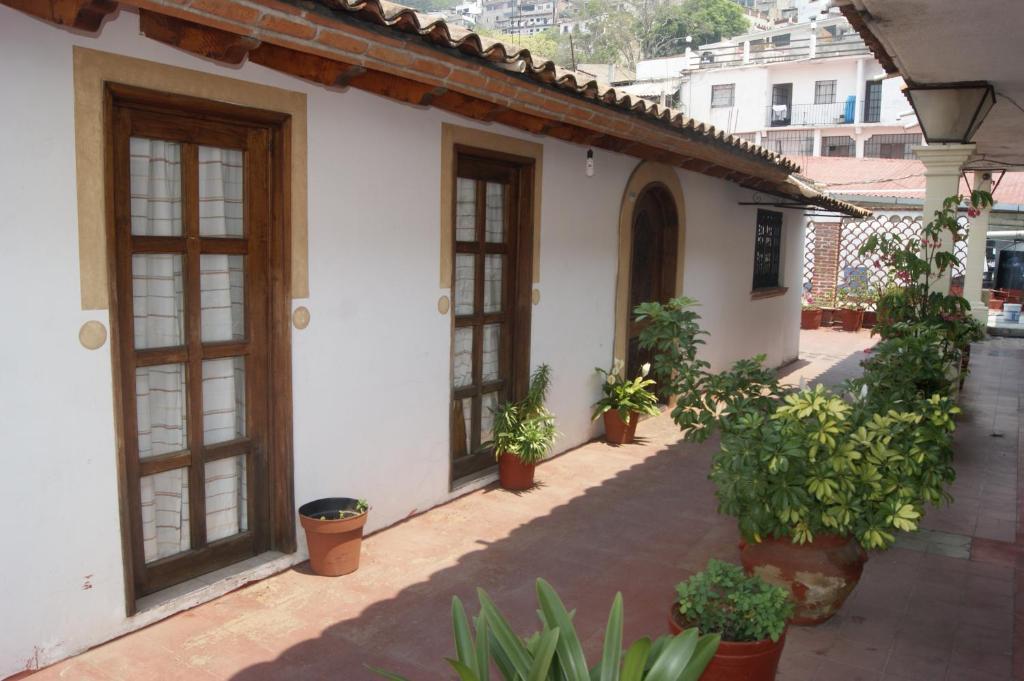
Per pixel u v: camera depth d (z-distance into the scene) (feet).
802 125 147.33
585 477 21.88
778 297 42.01
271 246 14.79
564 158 22.52
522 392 21.94
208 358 14.11
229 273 14.56
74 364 11.63
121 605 12.53
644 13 210.79
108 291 11.95
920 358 21.43
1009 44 19.54
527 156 20.90
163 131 13.08
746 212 36.04
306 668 12.01
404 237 17.28
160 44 12.26
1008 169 46.68
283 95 14.24
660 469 22.80
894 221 61.67
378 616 13.66
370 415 16.87
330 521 14.69
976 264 50.47
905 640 13.34
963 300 25.27
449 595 14.52
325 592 14.48
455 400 20.35
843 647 13.07
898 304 25.66
